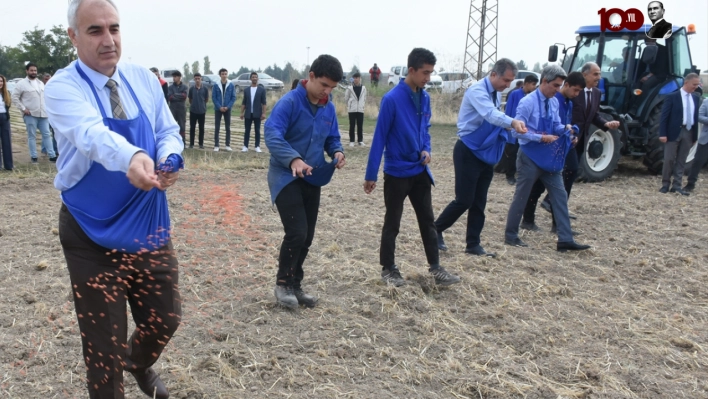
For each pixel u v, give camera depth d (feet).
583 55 37.37
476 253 19.11
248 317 13.84
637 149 36.19
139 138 8.30
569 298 16.07
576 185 32.68
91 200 8.11
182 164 8.15
